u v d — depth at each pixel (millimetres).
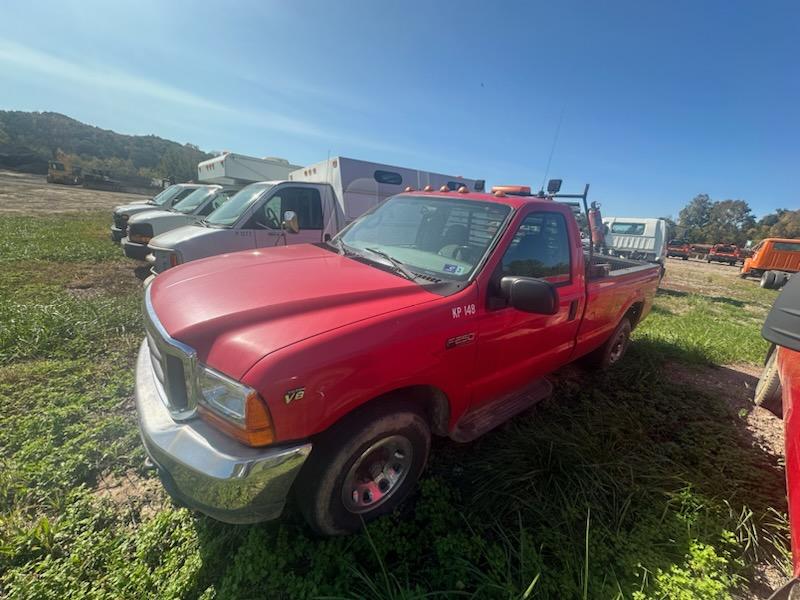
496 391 2947
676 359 5586
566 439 3000
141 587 1870
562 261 3303
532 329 2955
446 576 2000
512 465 2723
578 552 2176
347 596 1866
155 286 2525
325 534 2111
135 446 2830
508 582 1935
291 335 1845
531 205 2986
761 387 4051
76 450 2734
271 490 1800
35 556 2029
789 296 1646
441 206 3232
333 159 7359
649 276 4871
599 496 2566
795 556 1703
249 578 1897
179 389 1965
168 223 7945
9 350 4074
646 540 2270
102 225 15070
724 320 8805
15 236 10461
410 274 2598
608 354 4543
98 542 2088
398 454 2334
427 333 2184
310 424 1801
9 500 2332
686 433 3506
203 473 1675
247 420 1679
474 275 2551
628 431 3371
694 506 2570
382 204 3785
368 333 1967
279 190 6309
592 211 9852
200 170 11461
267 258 2920
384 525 2252
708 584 2021
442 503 2432
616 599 1918
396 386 2090
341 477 2016
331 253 3150
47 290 6344
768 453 3412
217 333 1908
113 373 3863
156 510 2379
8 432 2881
